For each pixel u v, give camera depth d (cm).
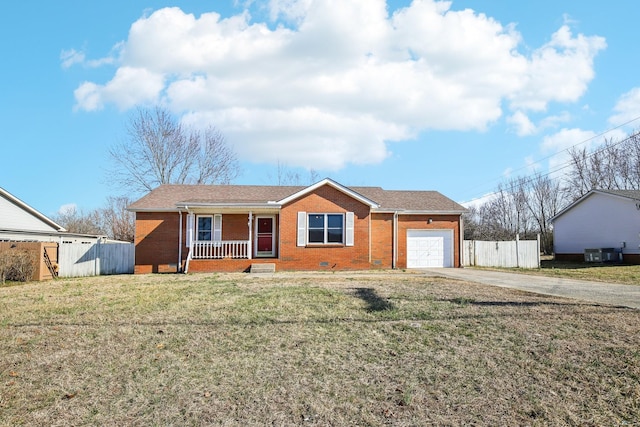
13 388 476
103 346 627
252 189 2392
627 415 407
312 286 1264
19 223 2492
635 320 756
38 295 1158
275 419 405
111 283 1486
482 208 5281
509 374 511
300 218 1998
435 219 2269
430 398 449
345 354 587
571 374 508
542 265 2644
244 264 1956
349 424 396
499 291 1139
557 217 3256
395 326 727
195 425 393
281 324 749
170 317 815
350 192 2014
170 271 2041
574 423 394
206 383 490
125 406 433
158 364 552
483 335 666
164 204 2097
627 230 2612
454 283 1345
